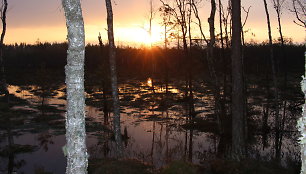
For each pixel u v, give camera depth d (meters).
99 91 48.22
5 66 92.12
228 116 24.77
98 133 22.89
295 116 27.02
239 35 12.36
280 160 12.92
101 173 11.13
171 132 22.55
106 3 14.43
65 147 4.04
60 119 28.31
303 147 2.00
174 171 10.96
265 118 24.55
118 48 72.44
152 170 11.96
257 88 47.44
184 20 31.33
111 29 14.65
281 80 53.16
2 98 40.19
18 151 18.20
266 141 18.98
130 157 14.36
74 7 3.97
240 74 12.44
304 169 1.97
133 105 37.09
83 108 4.06
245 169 10.86
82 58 4.04
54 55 100.25
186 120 26.98
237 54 12.45
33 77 70.88
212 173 11.64
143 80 68.31
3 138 21.52
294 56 66.06
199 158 15.09
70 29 3.98
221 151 16.62
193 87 51.56
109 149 18.11
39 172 13.99
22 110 32.06
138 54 84.50
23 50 111.62
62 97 46.47
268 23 24.62
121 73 72.06
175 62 48.62
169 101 39.06
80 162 4.00
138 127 24.84
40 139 21.22
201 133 22.00
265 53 60.84
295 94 39.06
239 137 12.52
